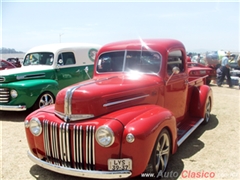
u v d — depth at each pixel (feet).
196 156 13.55
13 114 23.43
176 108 15.35
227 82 42.47
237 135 17.02
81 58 28.53
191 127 15.88
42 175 11.79
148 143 9.70
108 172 9.46
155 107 11.64
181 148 14.70
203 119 18.06
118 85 11.71
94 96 10.37
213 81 46.52
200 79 19.69
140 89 12.17
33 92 21.90
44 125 10.87
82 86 11.24
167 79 13.88
